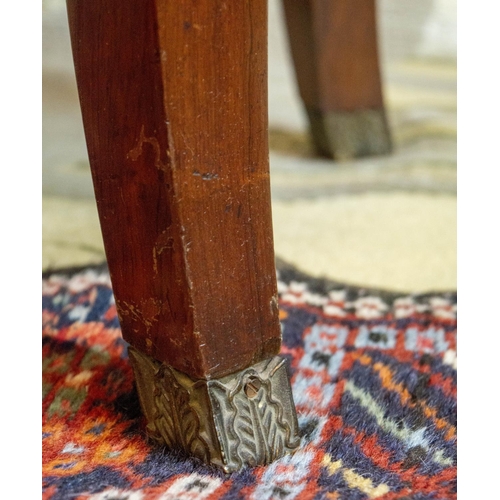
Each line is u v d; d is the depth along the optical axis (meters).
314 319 0.86
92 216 1.16
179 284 0.52
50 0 2.08
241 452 0.55
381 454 0.58
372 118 1.64
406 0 2.77
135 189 0.53
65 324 0.81
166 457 0.57
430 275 1.00
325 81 1.58
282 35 2.52
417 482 0.53
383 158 1.65
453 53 2.75
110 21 0.49
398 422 0.63
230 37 0.49
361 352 0.77
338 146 1.62
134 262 0.56
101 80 0.52
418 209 1.28
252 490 0.52
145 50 0.47
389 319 0.86
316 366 0.74
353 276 1.00
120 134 0.52
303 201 1.33
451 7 2.78
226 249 0.53
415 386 0.69
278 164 1.59
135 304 0.57
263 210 0.54
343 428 0.61
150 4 0.46
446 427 0.62
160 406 0.58
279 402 0.57
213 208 0.51
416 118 1.98
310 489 0.52
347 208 1.29
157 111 0.48
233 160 0.52
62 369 0.72
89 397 0.67
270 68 2.48
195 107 0.49
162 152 0.49
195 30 0.47
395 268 1.02
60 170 1.40
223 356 0.54
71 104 1.80
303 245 1.11
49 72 1.97
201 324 0.52
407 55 2.72
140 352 0.59
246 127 0.52
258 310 0.55
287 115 2.04
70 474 0.54
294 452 0.58
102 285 0.91
